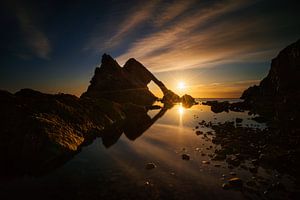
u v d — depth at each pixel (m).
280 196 7.41
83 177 9.78
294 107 18.08
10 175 10.15
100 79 61.16
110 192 8.23
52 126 14.62
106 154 13.55
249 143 14.52
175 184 8.77
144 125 25.69
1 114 13.73
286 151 11.29
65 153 13.07
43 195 8.16
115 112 29.84
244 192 7.84
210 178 9.27
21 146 12.10
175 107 55.62
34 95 21.48
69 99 23.28
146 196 7.83
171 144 15.84
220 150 13.25
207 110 44.03
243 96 53.25
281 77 27.22
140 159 12.38
